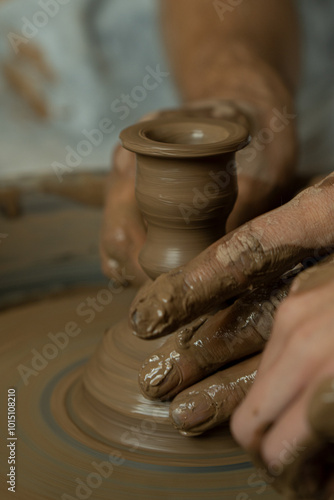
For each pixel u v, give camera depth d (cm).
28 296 81
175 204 53
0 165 111
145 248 55
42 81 118
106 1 119
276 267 49
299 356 41
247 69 82
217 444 53
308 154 123
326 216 49
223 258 47
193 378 52
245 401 43
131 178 66
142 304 47
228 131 54
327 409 39
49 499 51
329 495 44
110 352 58
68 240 89
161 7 110
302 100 125
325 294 43
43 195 93
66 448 55
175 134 56
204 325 52
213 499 51
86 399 58
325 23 123
